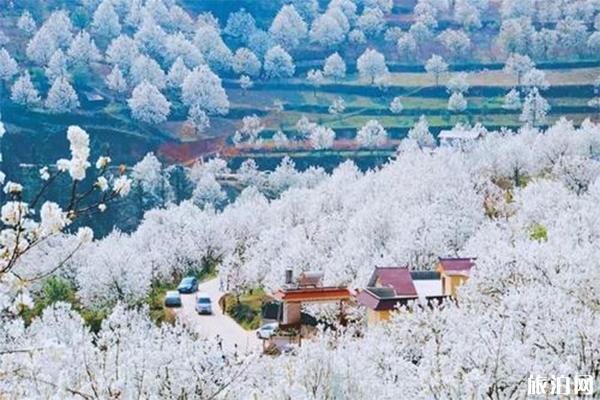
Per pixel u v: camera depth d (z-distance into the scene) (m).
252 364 31.52
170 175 183.88
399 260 70.69
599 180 82.88
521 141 128.12
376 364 34.59
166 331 46.22
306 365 29.53
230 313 78.31
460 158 123.62
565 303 34.22
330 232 90.00
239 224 115.62
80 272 82.75
